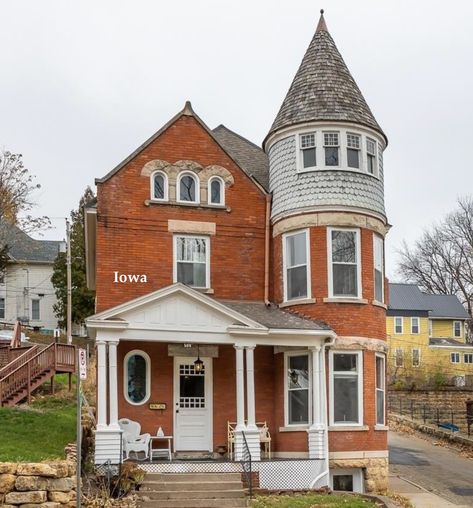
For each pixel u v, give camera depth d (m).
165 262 22.08
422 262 75.88
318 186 22.23
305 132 22.70
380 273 23.00
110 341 19.06
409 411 41.56
